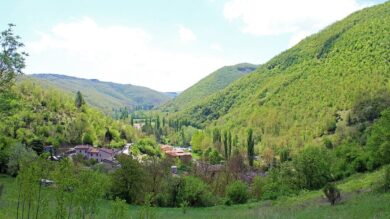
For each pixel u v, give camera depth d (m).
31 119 126.06
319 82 193.12
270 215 30.91
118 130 174.12
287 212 32.38
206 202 58.25
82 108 169.62
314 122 162.38
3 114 32.84
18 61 30.03
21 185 14.38
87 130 148.38
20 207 21.84
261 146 159.50
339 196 35.16
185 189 57.19
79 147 121.69
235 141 153.50
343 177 66.81
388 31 192.88
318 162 64.88
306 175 65.06
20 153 58.31
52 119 141.25
